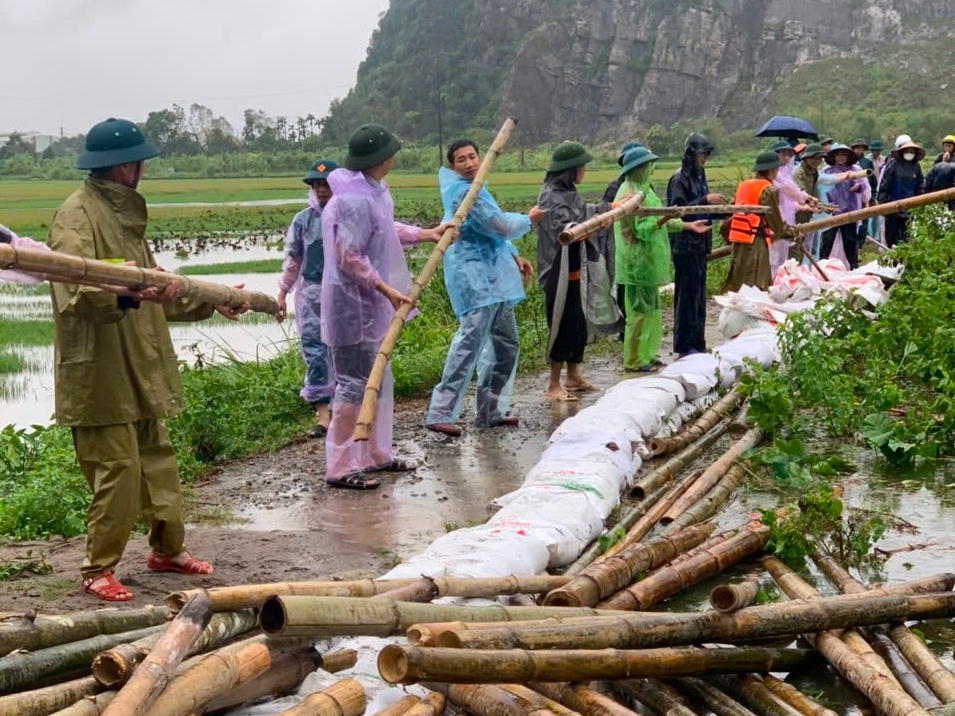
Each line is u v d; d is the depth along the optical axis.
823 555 5.54
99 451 5.29
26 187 87.25
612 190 11.49
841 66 133.25
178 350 16.12
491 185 68.75
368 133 7.31
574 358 9.88
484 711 3.86
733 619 4.26
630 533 5.89
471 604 4.78
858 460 7.73
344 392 7.43
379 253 7.38
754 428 8.15
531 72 146.50
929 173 17.77
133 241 5.35
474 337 8.56
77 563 6.09
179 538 5.69
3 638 3.92
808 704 4.01
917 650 4.38
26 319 20.28
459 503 6.99
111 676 3.59
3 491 7.79
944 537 6.13
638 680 4.14
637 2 147.12
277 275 25.11
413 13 172.50
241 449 8.70
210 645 3.87
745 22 144.50
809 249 15.23
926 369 9.34
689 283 10.84
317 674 4.16
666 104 143.00
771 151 12.46
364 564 5.91
